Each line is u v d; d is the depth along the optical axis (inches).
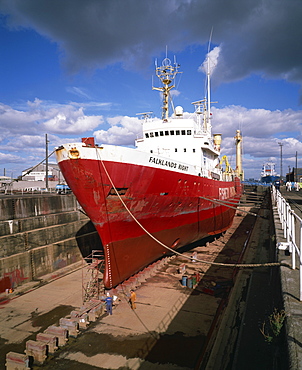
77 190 473.1
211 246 954.1
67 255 879.1
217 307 517.0
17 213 834.2
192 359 377.7
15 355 377.7
